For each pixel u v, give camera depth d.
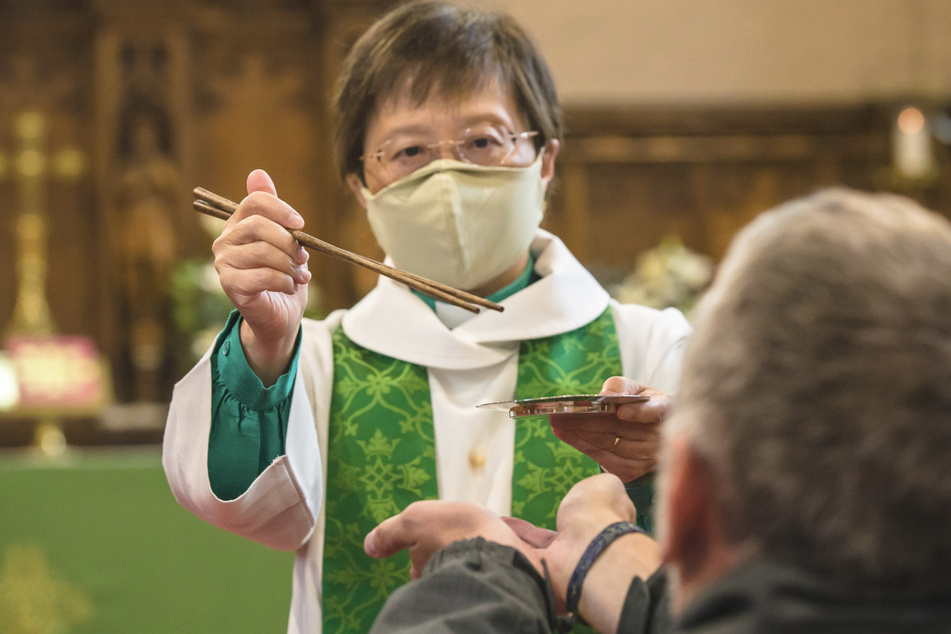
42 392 4.86
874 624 0.73
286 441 1.63
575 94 7.02
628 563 1.09
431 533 1.14
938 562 0.73
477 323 1.96
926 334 0.73
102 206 6.07
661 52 7.11
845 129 7.08
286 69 6.49
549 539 1.19
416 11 1.98
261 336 1.57
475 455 1.86
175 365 5.75
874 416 0.72
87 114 6.33
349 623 1.79
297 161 6.45
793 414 0.74
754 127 7.02
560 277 2.03
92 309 6.18
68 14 6.35
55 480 3.67
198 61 6.40
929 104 7.02
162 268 5.92
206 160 6.38
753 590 0.75
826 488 0.73
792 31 7.20
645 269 5.80
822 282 0.75
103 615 3.63
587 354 1.96
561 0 7.08
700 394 0.80
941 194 6.96
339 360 1.96
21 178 5.91
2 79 6.31
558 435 1.52
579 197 6.85
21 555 3.61
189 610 3.68
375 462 1.87
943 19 7.27
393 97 1.93
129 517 3.69
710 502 0.81
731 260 0.83
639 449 1.48
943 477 0.72
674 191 6.95
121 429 4.99
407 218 1.92
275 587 3.74
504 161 1.92
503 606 0.97
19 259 6.12
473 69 1.91
